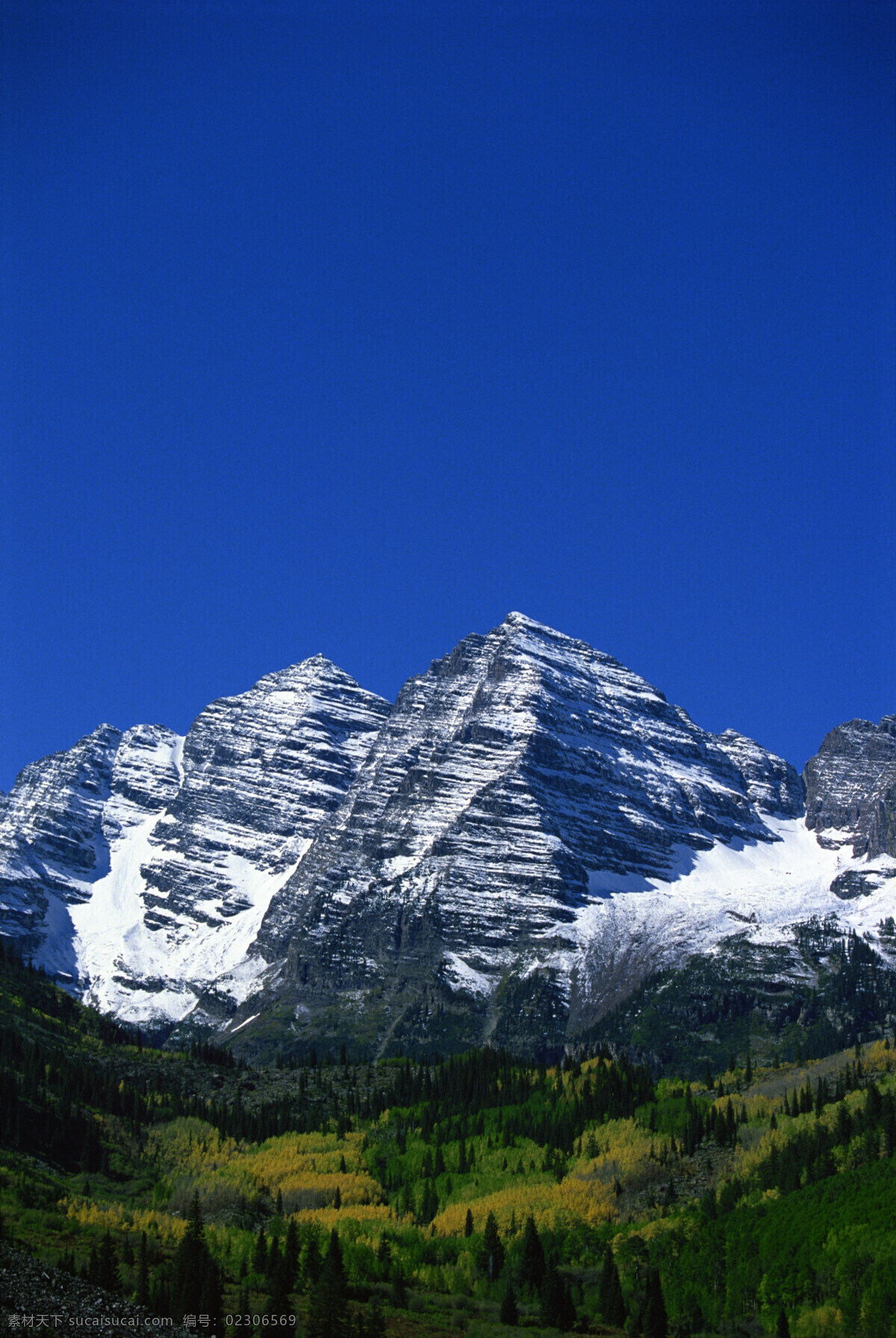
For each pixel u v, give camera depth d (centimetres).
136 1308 14625
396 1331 16412
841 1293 17162
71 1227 17425
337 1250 17112
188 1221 18425
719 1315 17912
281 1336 15262
